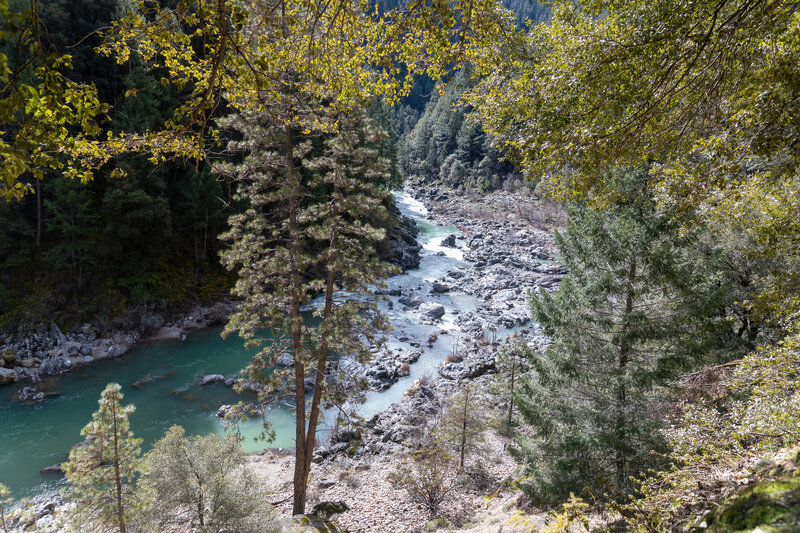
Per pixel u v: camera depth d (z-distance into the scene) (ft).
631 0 17.35
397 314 126.82
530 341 107.86
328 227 49.60
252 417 79.97
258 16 14.60
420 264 181.27
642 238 33.94
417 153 398.21
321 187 111.24
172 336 109.81
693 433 19.75
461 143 345.51
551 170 19.95
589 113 18.30
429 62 18.07
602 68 17.31
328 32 16.01
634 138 18.12
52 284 102.32
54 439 70.69
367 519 49.96
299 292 48.67
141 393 84.94
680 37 15.72
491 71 19.25
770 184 23.91
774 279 33.19
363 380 51.83
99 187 113.19
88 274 107.86
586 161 19.21
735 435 17.13
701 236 45.62
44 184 102.42
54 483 61.52
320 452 70.18
